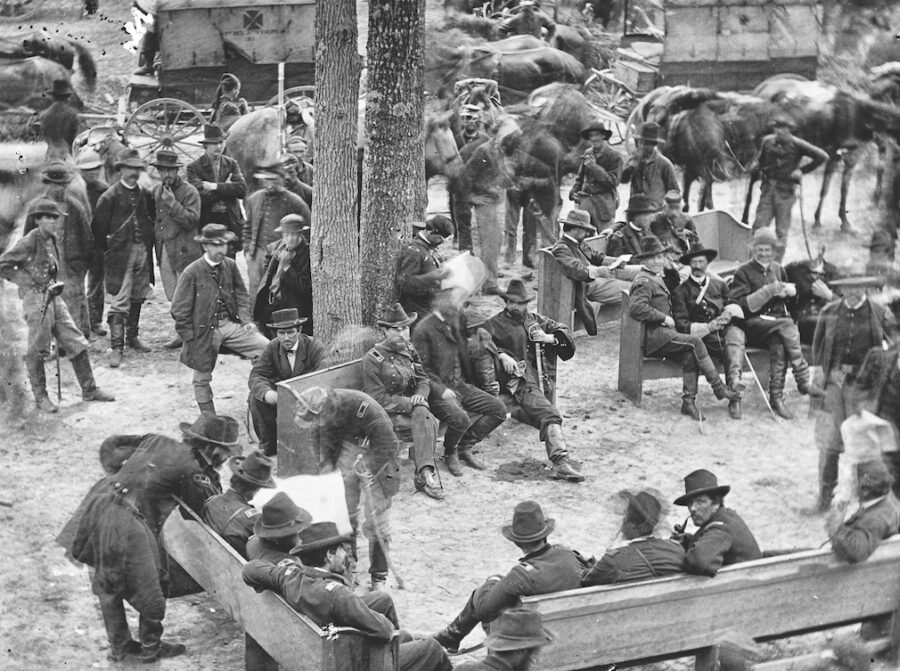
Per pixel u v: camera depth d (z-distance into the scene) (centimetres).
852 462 1019
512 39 2316
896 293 1140
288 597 709
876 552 811
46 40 1986
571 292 1362
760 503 1061
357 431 961
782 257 1614
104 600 802
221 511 816
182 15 2030
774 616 792
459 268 1191
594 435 1196
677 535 815
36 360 1166
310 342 1095
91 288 1368
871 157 1878
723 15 2147
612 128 2217
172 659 814
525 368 1147
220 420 859
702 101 1886
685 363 1240
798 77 2038
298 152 1661
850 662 823
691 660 844
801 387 1261
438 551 968
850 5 2103
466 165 1570
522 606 724
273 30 2048
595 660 750
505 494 1069
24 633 833
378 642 693
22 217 1549
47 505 1005
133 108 2073
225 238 1153
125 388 1245
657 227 1441
